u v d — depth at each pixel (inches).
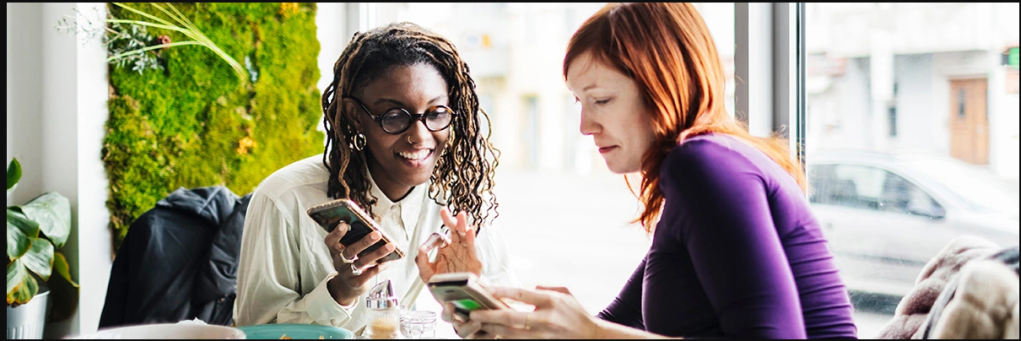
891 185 90.0
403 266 56.4
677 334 38.3
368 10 101.0
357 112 51.1
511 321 36.4
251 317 51.6
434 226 57.5
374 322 43.8
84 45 79.9
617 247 307.7
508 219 367.9
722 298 34.4
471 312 37.0
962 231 88.7
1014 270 40.3
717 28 181.6
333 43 99.0
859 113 168.4
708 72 39.4
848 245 88.0
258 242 51.8
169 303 68.6
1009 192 86.7
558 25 400.8
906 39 175.5
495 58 411.2
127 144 83.2
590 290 248.4
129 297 68.4
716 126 39.6
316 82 96.3
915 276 82.0
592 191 424.2
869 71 167.3
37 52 80.1
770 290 33.9
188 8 85.7
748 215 34.6
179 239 70.7
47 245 75.2
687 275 37.8
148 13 83.8
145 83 83.7
